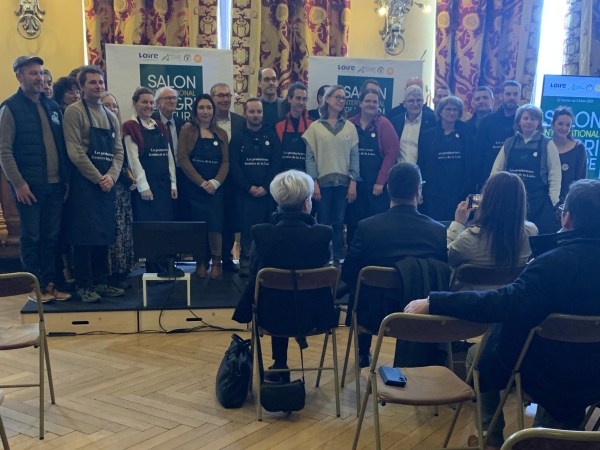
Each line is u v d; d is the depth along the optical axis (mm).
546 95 5387
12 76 5633
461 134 4598
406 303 2436
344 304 4008
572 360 1801
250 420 2625
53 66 5711
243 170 4496
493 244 2471
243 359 2799
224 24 6094
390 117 5055
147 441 2393
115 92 4797
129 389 2938
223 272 4895
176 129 4691
